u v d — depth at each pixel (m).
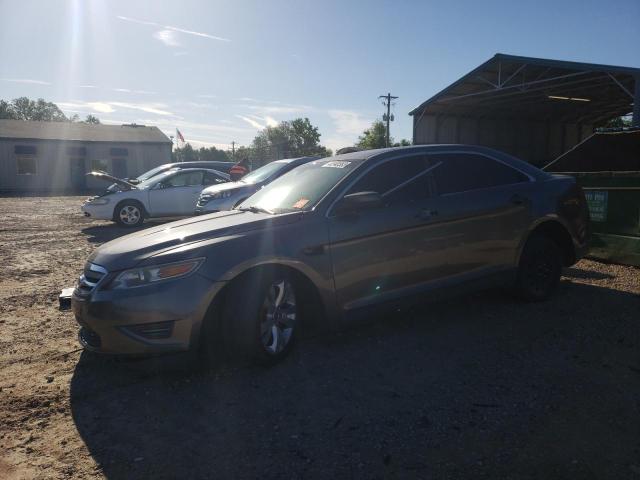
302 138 97.81
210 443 2.91
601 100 28.28
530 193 5.11
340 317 4.07
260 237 3.78
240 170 13.75
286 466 2.68
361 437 2.94
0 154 33.75
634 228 6.75
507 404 3.27
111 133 39.00
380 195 4.32
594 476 2.55
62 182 35.56
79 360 4.11
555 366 3.81
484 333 4.49
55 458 2.80
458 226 4.62
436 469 2.63
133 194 12.69
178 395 3.49
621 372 3.70
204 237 3.77
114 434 3.02
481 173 4.98
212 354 3.94
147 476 2.62
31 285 6.51
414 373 3.74
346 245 4.05
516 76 23.30
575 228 5.39
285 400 3.38
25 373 3.87
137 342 3.46
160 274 3.50
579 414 3.14
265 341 3.78
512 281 5.05
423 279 4.46
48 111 114.50
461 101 26.88
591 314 4.92
